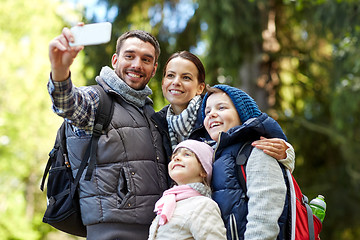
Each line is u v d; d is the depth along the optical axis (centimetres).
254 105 296
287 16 1008
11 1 1501
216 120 295
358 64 836
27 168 1477
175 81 340
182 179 285
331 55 1018
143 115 320
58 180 309
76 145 302
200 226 263
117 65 324
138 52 319
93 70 989
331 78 995
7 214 1276
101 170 294
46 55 1492
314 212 303
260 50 994
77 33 245
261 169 267
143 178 299
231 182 271
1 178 1484
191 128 326
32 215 1456
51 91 265
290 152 277
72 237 1330
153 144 314
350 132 988
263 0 939
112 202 290
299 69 1044
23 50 1498
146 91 324
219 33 938
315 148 1097
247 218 262
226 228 268
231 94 295
